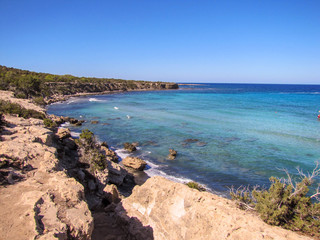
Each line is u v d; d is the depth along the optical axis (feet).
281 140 137.80
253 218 30.86
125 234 44.11
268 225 30.45
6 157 50.19
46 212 32.22
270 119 202.28
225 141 136.46
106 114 229.45
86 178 70.90
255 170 96.12
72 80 520.83
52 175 47.39
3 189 39.34
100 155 78.18
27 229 27.89
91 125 178.50
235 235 29.19
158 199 42.24
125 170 91.81
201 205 35.12
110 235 43.42
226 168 98.58
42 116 134.92
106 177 74.74
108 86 578.66
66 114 227.40
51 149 63.26
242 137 144.56
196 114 230.48
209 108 276.00
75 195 37.52
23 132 76.02
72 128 166.50
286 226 30.86
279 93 571.28
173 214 38.52
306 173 91.76
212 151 119.65
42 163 52.06
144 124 182.60
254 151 118.93
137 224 42.88
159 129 166.09
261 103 330.13
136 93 532.73
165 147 126.31
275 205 31.68
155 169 98.53
